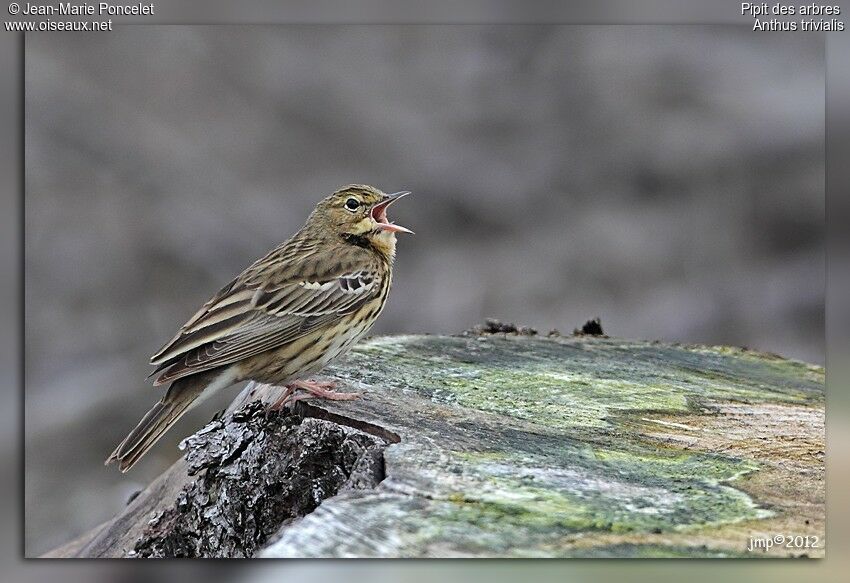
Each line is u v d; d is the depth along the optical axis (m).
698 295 14.89
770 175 15.60
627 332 14.66
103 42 16.64
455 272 15.58
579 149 16.44
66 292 14.99
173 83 16.78
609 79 16.69
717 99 16.23
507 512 5.72
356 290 8.95
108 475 13.25
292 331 8.58
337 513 5.62
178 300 15.25
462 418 7.17
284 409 7.24
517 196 16.22
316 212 9.56
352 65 17.22
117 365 14.42
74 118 16.20
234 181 16.25
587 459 6.56
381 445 6.59
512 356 8.84
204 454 7.11
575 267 15.44
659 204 15.95
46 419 13.66
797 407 7.73
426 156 16.55
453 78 17.16
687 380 8.33
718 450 6.83
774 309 14.52
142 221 15.67
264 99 16.88
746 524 5.75
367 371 8.24
